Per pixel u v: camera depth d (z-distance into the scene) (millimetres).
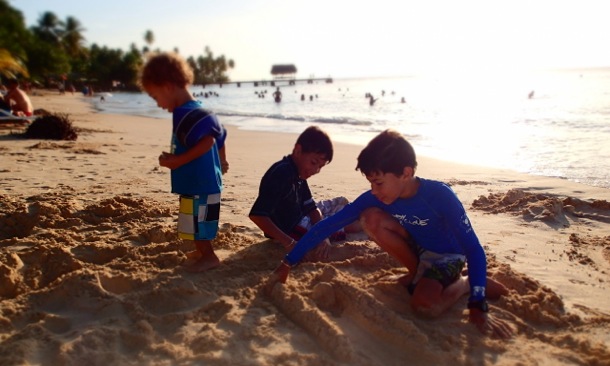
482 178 7395
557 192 6238
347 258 3713
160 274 3205
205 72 152500
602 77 95250
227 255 3660
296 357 2332
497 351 2457
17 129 13172
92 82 87250
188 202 3191
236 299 2945
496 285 3006
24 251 3619
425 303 2762
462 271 3303
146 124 19562
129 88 90250
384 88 80438
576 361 2363
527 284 3141
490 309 2842
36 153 9164
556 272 3486
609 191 6258
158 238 3998
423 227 2982
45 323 2598
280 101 44312
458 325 2689
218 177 3273
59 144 10578
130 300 2834
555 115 19531
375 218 2975
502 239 4238
